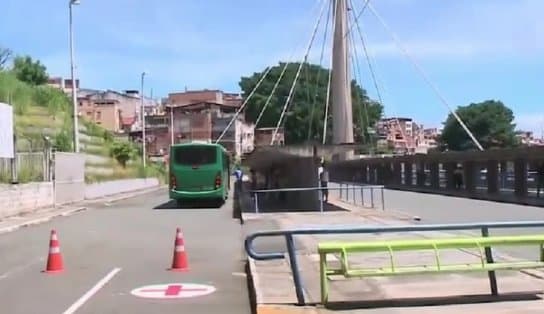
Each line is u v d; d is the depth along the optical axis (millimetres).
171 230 23203
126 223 26547
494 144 109875
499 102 113375
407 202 38375
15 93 49531
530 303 9484
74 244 18969
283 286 11047
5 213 28906
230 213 32062
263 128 114375
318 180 33844
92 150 55906
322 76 115438
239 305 10250
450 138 113375
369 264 12805
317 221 25469
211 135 132375
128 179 62156
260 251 16219
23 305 10297
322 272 9477
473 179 45344
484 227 9562
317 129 111062
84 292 11367
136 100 155625
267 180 47562
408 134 178750
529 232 19453
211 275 13227
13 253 17109
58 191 37688
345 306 9469
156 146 130625
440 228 9453
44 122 49406
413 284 11016
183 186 36438
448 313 8977
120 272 13648
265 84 117812
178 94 162375
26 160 34125
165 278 12867
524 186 37250
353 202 37531
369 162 75750
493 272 10016
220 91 164000
